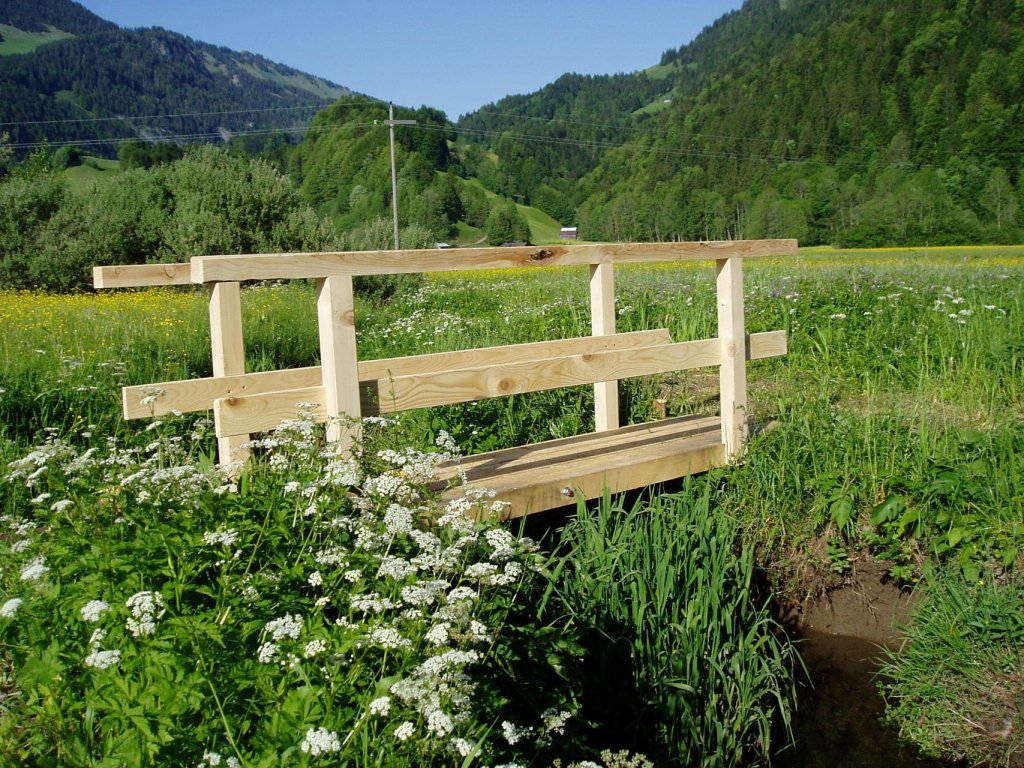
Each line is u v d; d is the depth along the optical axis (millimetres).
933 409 5824
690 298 9500
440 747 1906
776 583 4395
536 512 3994
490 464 4457
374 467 3148
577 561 3699
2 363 6328
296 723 1876
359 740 1912
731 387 4863
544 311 9508
